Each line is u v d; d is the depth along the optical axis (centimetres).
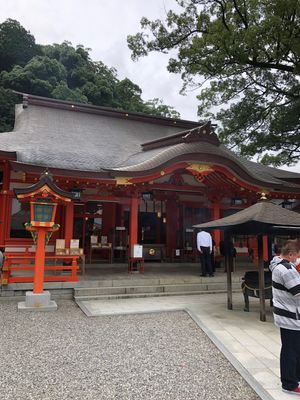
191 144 1205
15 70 3303
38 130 1478
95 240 1352
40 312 752
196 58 1370
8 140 1263
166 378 431
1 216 1183
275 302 392
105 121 1856
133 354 511
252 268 1409
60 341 560
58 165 1102
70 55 3778
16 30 3772
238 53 1216
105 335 597
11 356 489
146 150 1449
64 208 1336
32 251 1219
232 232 793
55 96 3139
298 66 1282
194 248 1595
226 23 1289
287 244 407
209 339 588
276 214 700
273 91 1670
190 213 1652
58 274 1073
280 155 2097
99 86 3631
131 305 831
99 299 895
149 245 1517
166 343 564
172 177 1420
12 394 379
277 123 1731
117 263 1384
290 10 1146
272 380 424
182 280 1057
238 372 451
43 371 441
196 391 399
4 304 813
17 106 1956
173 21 1371
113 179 1154
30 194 775
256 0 1195
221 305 847
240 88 1706
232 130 1833
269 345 553
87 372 442
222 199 1619
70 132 1559
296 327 375
